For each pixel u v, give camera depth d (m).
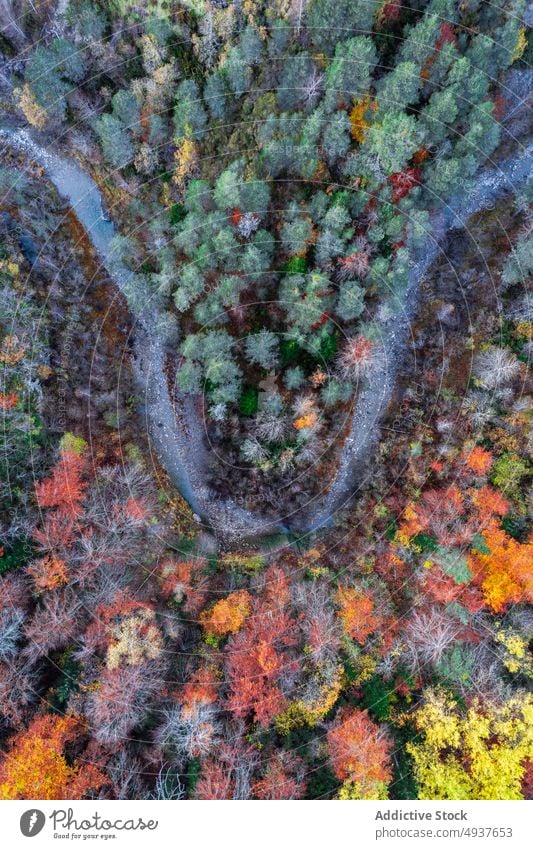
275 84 29.25
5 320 31.42
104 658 28.95
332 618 30.95
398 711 28.39
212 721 27.98
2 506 30.16
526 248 30.20
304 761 27.44
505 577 28.41
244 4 27.08
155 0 28.42
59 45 29.89
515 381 31.23
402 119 26.69
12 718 26.95
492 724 26.95
